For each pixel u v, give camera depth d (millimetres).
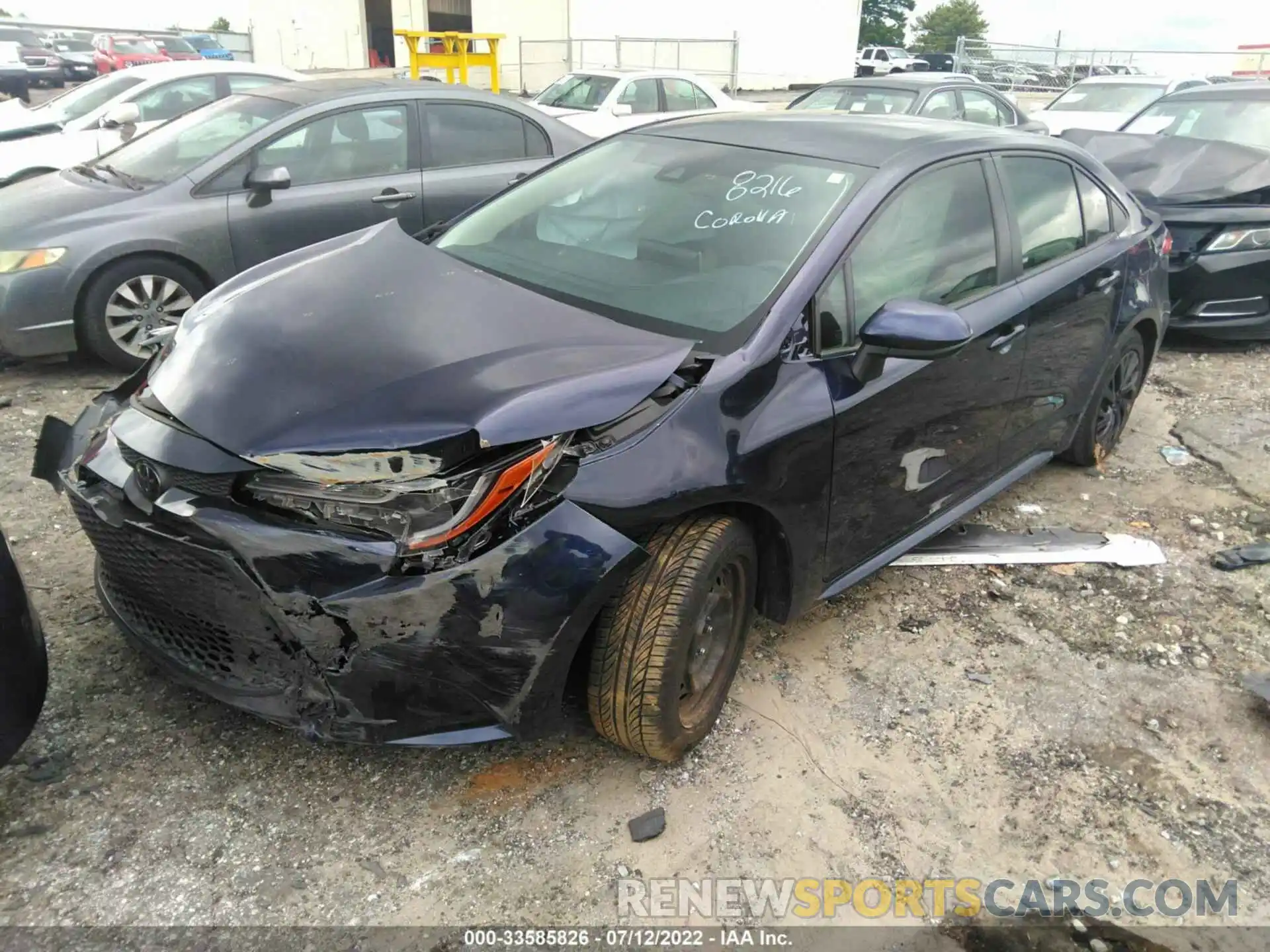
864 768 2766
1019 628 3506
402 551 2111
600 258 3129
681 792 2617
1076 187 4125
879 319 2705
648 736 2508
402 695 2223
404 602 2121
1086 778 2799
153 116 8719
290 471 2156
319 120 5824
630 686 2439
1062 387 4062
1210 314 6602
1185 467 4977
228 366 2418
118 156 6020
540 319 2668
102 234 5168
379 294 2711
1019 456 4012
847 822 2572
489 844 2410
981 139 3594
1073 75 25328
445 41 18609
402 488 2119
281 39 32781
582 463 2279
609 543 2252
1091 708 3100
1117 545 4086
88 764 2537
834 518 2934
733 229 3061
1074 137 7801
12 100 10797
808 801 2629
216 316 2688
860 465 2953
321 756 2635
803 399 2711
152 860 2285
